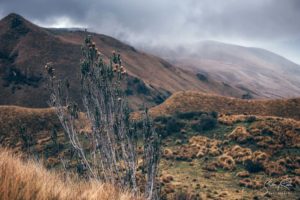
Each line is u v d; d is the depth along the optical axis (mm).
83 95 15422
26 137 21672
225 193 45906
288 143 64125
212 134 70812
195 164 59344
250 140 65938
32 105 132750
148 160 16109
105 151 14250
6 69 150875
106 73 15445
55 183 3494
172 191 43469
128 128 15219
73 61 162625
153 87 194250
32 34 180250
